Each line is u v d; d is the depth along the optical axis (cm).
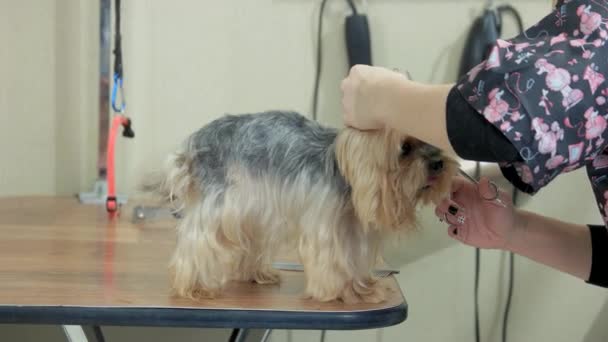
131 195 165
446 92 74
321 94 163
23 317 84
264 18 161
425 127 76
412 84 81
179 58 163
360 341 172
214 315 87
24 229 133
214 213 99
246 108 164
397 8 160
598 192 81
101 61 156
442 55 161
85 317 85
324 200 97
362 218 94
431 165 93
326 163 99
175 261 98
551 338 169
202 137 103
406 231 99
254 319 88
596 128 69
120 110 151
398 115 81
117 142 164
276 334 172
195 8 161
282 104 164
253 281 108
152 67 163
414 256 166
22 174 169
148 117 164
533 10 159
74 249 118
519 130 67
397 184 93
